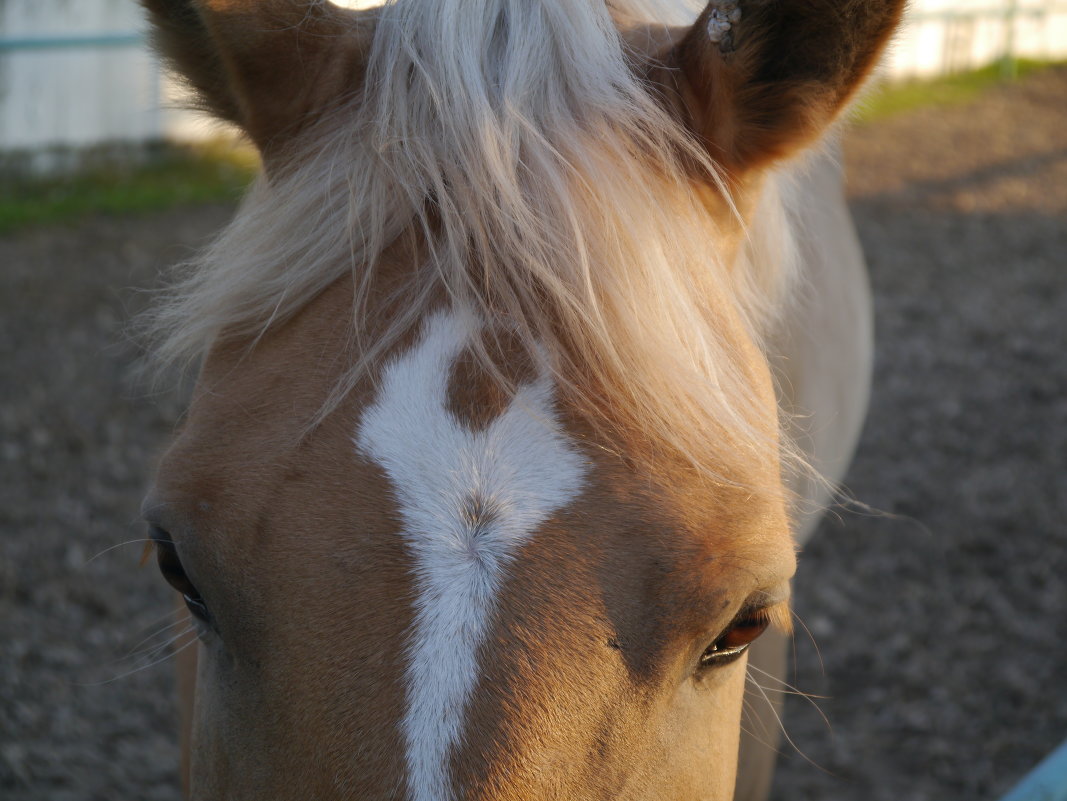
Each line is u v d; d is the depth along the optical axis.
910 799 2.73
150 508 1.00
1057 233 7.05
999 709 3.06
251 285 1.04
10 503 3.75
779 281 1.42
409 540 0.89
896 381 5.00
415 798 0.83
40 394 4.48
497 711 0.84
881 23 1.05
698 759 0.99
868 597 3.51
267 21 1.14
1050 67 11.60
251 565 0.92
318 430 0.94
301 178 1.08
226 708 0.98
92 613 3.28
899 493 4.08
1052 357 5.30
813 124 1.11
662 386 0.93
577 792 0.86
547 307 0.96
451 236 0.97
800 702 3.07
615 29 1.14
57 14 7.34
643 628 0.89
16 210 6.59
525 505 0.90
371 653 0.86
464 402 0.93
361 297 0.99
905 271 6.31
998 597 3.54
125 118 7.71
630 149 1.05
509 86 1.03
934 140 8.97
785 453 1.15
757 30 1.05
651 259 0.97
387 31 1.11
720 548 0.92
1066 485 4.19
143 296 5.40
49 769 2.70
